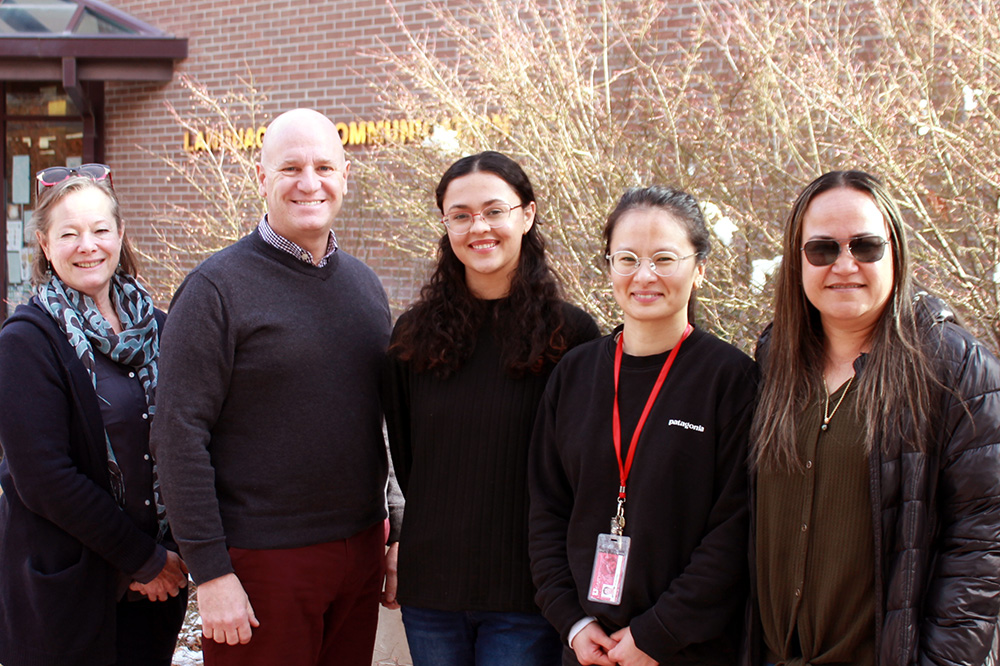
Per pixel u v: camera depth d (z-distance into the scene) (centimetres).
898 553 180
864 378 188
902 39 466
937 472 181
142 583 251
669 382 218
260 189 253
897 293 191
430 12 704
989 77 414
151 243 841
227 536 236
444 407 247
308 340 242
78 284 256
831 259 190
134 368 262
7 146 915
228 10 809
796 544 194
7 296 923
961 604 173
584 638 213
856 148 407
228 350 233
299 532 239
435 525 245
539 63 488
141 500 256
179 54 823
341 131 744
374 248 610
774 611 197
